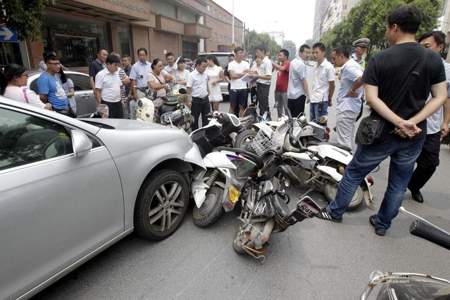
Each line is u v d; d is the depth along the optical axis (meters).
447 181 4.54
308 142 4.50
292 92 6.62
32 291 1.88
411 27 2.51
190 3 30.55
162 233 2.95
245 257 2.75
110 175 2.31
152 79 6.38
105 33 17.55
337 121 5.01
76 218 2.08
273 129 4.58
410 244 3.00
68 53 14.51
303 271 2.59
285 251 2.86
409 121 2.54
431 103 2.55
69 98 5.91
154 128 2.96
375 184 4.43
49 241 1.93
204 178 3.32
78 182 2.06
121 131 2.54
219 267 2.62
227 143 4.32
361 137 2.77
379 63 2.60
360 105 4.83
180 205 3.12
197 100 6.67
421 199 3.87
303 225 3.31
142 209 2.69
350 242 3.01
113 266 2.62
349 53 5.09
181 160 3.13
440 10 22.45
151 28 23.31
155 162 2.72
